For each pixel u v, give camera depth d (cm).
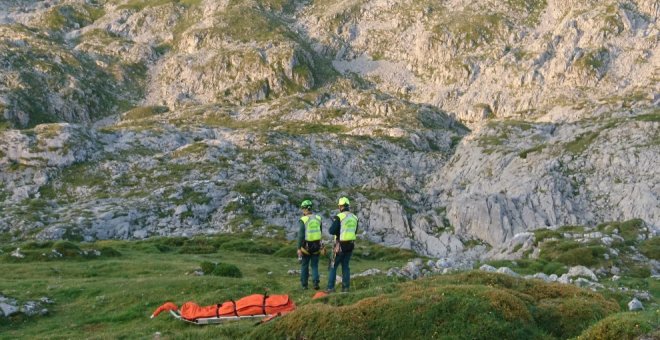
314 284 2730
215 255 5909
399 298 1919
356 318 1838
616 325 1583
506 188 10731
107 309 2750
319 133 17262
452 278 2322
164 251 6519
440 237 9425
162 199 10625
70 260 4828
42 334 2350
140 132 15688
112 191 11588
